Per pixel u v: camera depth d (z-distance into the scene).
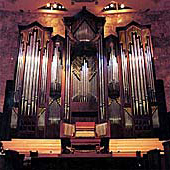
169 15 15.54
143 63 13.79
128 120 12.84
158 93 13.50
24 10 15.64
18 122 12.73
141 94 13.17
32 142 12.66
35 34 14.50
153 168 8.44
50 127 12.80
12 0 14.88
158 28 15.34
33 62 13.85
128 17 15.77
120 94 13.30
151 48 14.09
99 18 14.92
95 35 14.52
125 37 14.51
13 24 15.52
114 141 12.71
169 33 15.13
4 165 8.17
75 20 14.87
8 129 12.60
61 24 15.70
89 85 13.70
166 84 13.95
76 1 15.06
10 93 13.44
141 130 12.68
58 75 13.62
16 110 12.90
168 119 12.86
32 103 13.05
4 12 15.71
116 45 14.38
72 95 13.51
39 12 15.84
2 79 14.20
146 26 14.60
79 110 13.19
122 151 12.50
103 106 13.02
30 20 15.73
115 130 12.76
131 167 9.21
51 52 14.19
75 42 14.27
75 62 14.24
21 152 12.29
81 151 11.98
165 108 13.12
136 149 12.51
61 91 13.33
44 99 13.18
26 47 14.18
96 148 11.80
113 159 9.32
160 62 14.51
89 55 14.37
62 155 11.26
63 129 12.48
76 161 9.27
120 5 15.75
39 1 14.95
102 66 13.81
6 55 14.73
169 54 14.64
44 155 11.43
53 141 12.73
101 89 13.38
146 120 12.82
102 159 9.31
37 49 14.17
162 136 12.57
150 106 12.97
